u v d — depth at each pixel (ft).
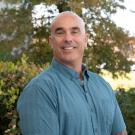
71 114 8.66
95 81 9.69
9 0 42.83
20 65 16.58
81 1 41.55
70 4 40.04
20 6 43.57
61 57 9.17
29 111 8.59
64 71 9.12
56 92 8.75
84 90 9.17
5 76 15.06
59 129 8.61
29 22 42.73
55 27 9.21
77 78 9.16
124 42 44.21
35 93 8.63
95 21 43.29
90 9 42.73
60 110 8.63
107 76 43.70
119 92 17.90
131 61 44.21
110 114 9.43
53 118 8.54
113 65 43.37
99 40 43.37
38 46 42.55
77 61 9.31
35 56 41.78
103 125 9.23
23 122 8.69
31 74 15.34
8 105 14.83
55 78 8.93
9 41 41.68
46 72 9.08
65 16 9.25
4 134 15.07
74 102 8.79
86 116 8.84
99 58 42.68
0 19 42.86
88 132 8.82
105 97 9.49
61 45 9.16
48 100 8.62
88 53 40.98
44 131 8.46
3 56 40.81
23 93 8.82
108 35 43.62
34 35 43.37
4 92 14.78
